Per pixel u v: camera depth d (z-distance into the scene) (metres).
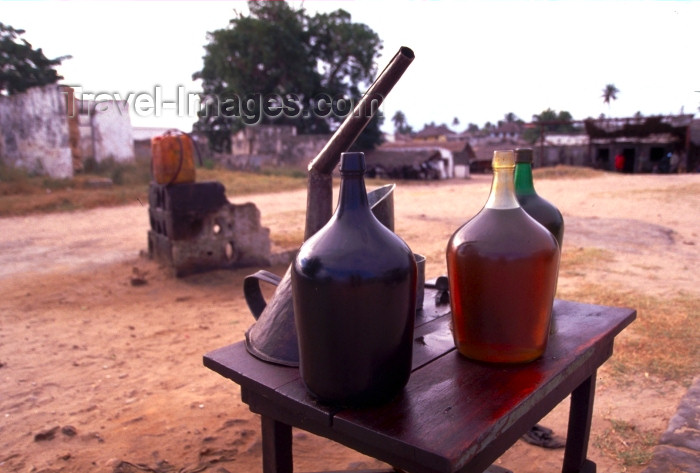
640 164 31.94
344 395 1.20
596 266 6.57
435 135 74.25
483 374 1.37
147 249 8.02
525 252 1.31
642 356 3.65
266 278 1.87
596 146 33.56
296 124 32.19
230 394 3.34
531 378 1.34
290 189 20.23
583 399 1.90
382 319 1.16
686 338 3.97
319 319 1.16
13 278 6.78
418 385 1.32
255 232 6.93
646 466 2.39
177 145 6.32
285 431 1.56
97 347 4.28
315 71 28.64
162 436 2.80
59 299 5.77
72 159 20.38
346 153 1.23
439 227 10.19
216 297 5.76
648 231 9.16
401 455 1.08
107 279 6.54
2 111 18.28
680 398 3.07
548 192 16.55
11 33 26.66
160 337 4.51
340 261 1.14
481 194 17.34
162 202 6.65
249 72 26.11
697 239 8.48
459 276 1.39
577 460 1.96
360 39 27.88
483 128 80.19
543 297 1.36
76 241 9.55
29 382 3.60
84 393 3.41
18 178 17.14
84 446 2.71
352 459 2.59
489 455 1.21
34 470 2.47
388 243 1.20
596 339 1.61
